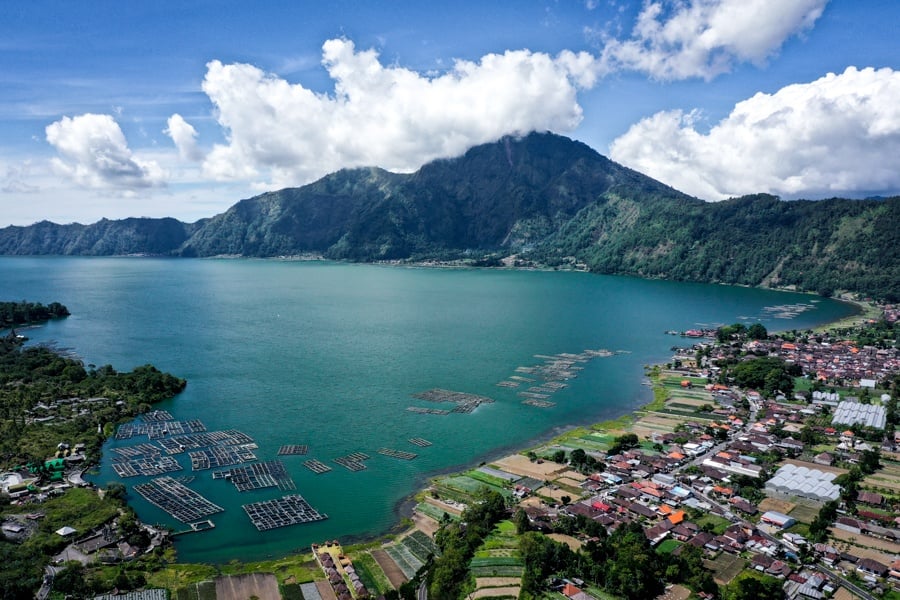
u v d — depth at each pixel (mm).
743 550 147000
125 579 132625
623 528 153125
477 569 139000
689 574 135250
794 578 134375
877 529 155625
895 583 133750
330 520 165750
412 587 130375
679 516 162125
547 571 137625
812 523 156000
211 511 169625
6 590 126688
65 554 145375
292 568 141375
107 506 168500
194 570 140250
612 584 131250
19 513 163875
